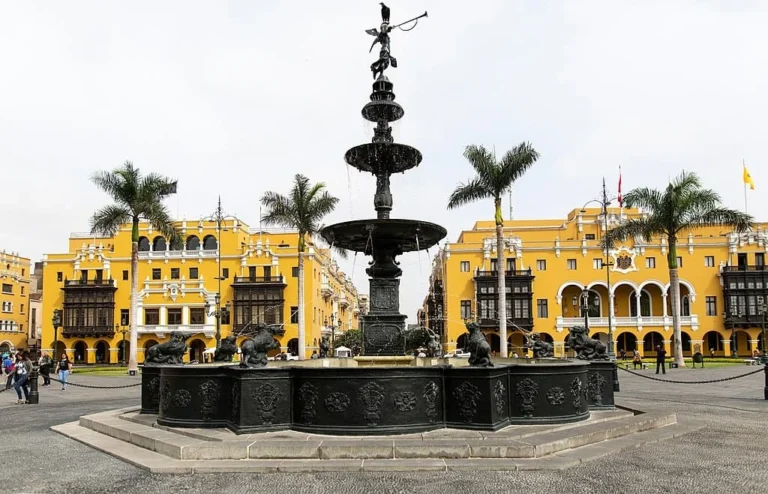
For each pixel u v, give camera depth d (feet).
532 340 46.60
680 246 202.08
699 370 111.55
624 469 24.86
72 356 219.82
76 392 76.23
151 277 218.18
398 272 40.06
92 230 120.06
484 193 110.32
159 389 37.32
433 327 220.64
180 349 41.27
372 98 41.86
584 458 26.32
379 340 38.70
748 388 69.82
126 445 31.19
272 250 212.23
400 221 36.32
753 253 197.88
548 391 31.83
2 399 64.28
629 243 201.98
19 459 28.89
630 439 30.94
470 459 25.93
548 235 221.66
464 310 202.80
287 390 30.17
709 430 35.09
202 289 211.20
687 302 204.13
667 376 95.76
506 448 26.25
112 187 117.91
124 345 218.79
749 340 198.29
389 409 28.78
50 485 23.48
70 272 223.92
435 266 237.45
